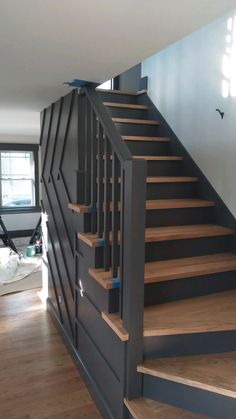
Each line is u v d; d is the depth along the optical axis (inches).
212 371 65.1
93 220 82.7
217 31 97.3
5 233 216.8
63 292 108.9
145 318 71.5
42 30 55.1
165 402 65.8
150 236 83.4
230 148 95.3
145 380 67.1
